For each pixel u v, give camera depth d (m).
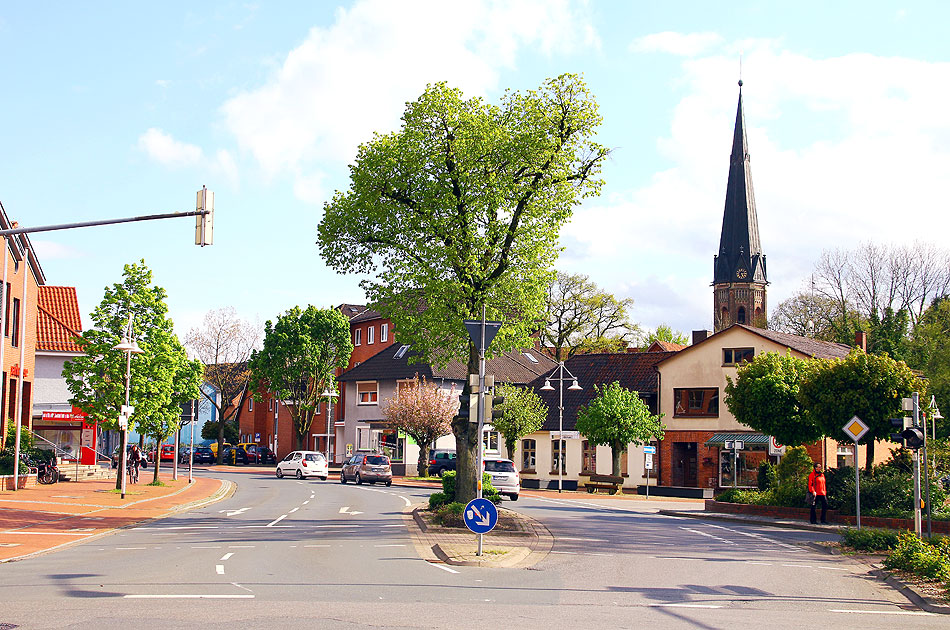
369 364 73.25
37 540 20.28
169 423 43.59
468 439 26.06
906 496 29.34
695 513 33.97
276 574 14.77
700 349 54.16
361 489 46.22
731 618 11.50
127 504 31.38
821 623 11.36
